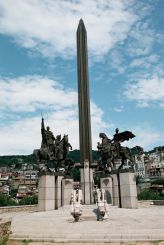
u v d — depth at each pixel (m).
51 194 31.19
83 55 40.78
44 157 32.38
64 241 14.80
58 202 31.75
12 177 192.00
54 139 34.00
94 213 24.50
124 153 32.75
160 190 122.44
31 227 18.52
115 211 26.28
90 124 38.31
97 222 20.02
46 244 14.64
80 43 41.28
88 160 35.22
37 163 32.66
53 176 31.84
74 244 14.41
